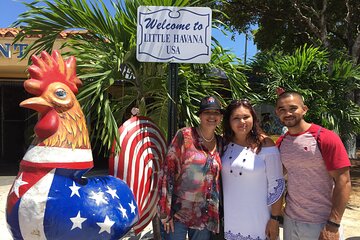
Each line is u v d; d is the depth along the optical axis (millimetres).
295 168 2729
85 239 2428
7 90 12023
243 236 2781
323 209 2693
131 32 3648
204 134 2912
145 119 3363
